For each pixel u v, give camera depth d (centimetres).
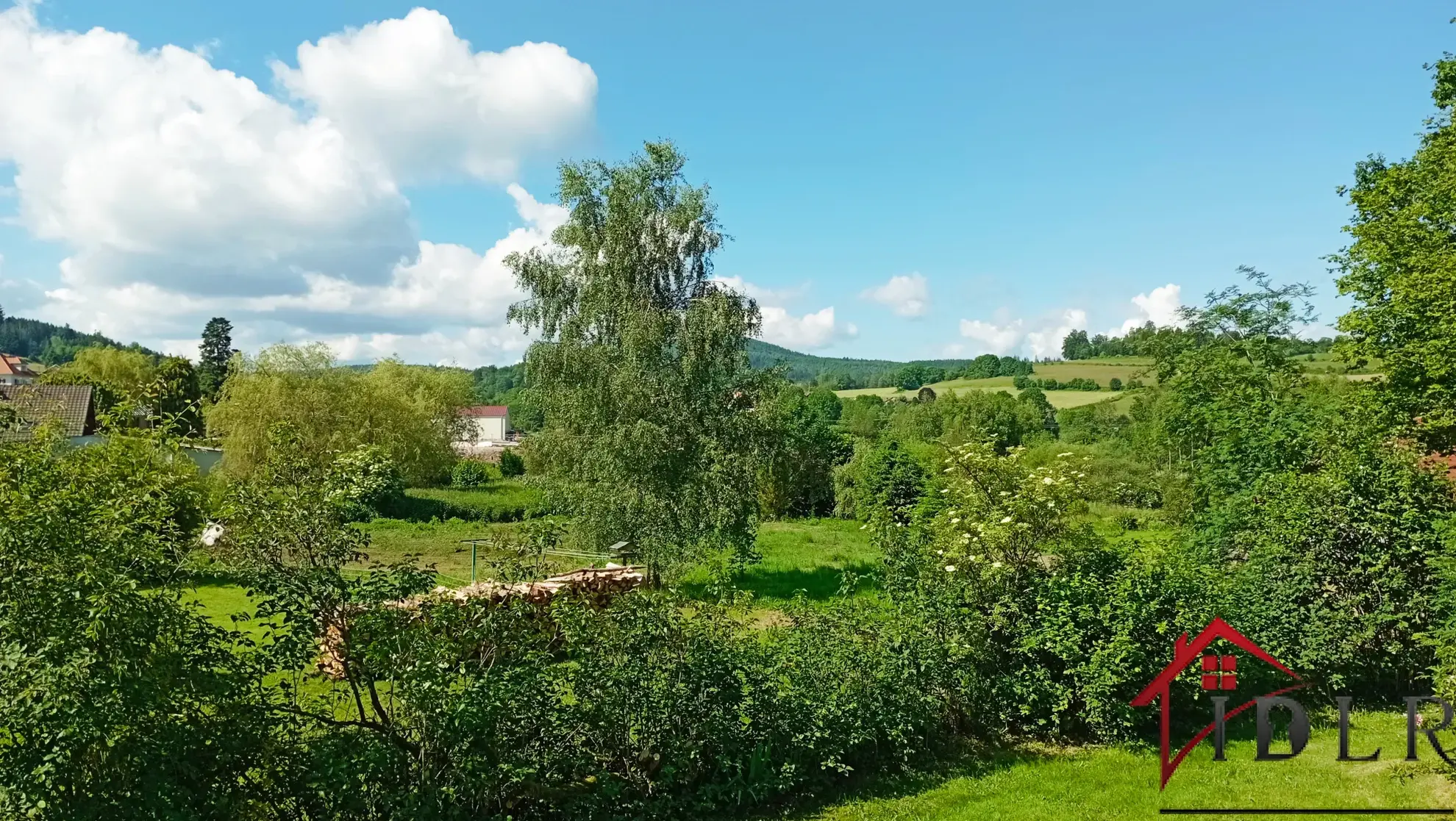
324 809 614
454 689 670
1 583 511
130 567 574
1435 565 1007
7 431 847
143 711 522
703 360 2194
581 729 748
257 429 3788
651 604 834
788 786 798
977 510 1116
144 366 5266
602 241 2239
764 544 3206
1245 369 2708
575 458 2188
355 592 658
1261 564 1202
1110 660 970
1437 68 1980
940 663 973
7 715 472
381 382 4772
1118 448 4859
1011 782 873
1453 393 1709
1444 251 1744
